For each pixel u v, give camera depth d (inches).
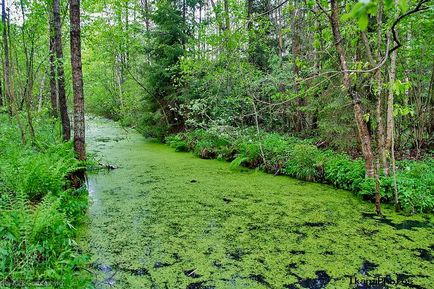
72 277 139.5
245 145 421.7
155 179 346.3
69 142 305.9
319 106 384.5
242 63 418.9
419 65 356.8
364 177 292.8
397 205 247.6
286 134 498.3
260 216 240.5
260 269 167.8
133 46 707.4
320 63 405.1
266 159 394.6
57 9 345.7
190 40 559.2
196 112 504.4
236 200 277.4
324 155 357.4
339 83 340.5
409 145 394.9
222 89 460.8
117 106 913.5
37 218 157.8
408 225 221.6
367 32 285.9
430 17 265.4
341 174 311.0
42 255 149.3
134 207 259.4
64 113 343.6
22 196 177.9
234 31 244.4
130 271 165.2
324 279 158.6
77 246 191.2
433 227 217.9
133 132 776.9
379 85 246.5
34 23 391.5
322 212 247.6
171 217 238.8
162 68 582.6
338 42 229.3
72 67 267.1
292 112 479.8
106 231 213.5
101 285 152.3
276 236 206.4
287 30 392.2
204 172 380.2
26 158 245.0
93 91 1023.0
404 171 290.8
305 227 220.1
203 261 175.9
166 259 177.6
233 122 538.3
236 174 370.3
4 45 370.0
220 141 477.4
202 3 655.8
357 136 364.5
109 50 725.3
